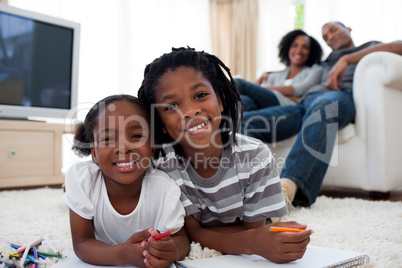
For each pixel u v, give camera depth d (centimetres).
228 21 395
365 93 169
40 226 108
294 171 137
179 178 87
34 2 292
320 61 217
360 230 98
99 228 82
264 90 196
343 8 347
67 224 110
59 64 252
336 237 93
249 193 89
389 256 75
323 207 141
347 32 212
